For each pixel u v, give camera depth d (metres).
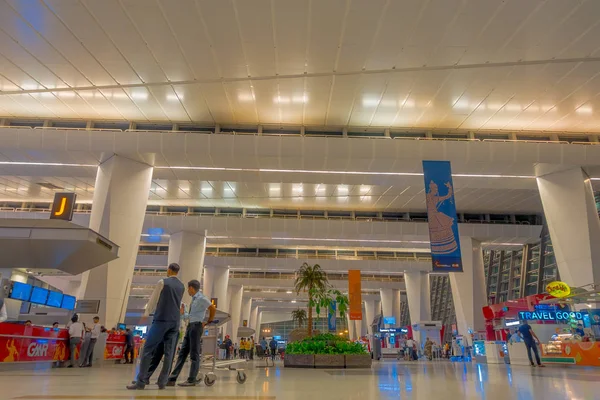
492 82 17.80
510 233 34.25
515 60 16.17
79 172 23.55
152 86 18.47
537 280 35.66
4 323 9.23
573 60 16.12
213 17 13.90
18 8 13.62
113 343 16.00
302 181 24.69
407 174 23.45
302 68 16.83
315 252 44.88
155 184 28.33
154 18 13.99
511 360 16.95
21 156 21.61
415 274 45.53
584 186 22.06
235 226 33.09
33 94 19.44
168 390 4.96
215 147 21.09
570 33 14.55
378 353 30.70
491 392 4.82
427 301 44.66
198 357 5.71
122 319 20.58
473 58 16.05
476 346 22.95
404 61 16.28
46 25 14.41
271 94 19.05
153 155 21.47
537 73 17.06
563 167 22.34
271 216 34.34
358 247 42.75
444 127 22.45
